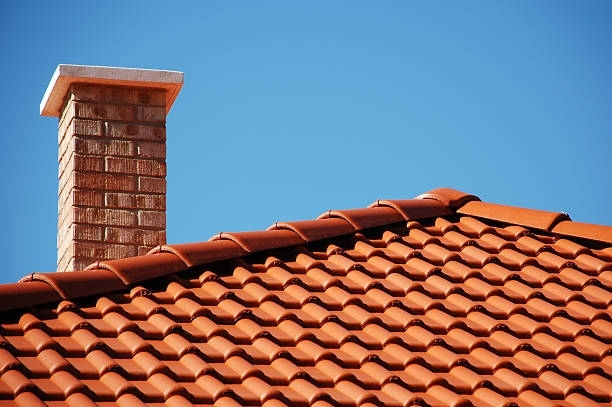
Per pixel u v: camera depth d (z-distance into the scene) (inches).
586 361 406.0
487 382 379.9
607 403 384.5
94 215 545.3
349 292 434.6
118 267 420.8
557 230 503.5
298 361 380.2
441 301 433.4
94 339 372.5
